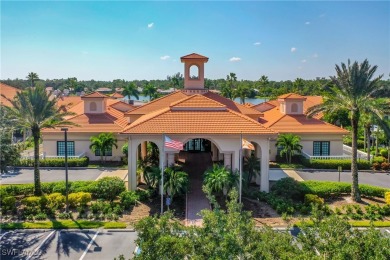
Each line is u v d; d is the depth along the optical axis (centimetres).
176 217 2616
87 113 4819
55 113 3120
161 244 1069
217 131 3056
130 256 2053
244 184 2950
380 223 2475
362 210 2764
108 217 2608
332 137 4500
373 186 3212
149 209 2789
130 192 2969
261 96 16075
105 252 2108
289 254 1073
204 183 2945
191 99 3422
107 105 5503
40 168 4191
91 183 3162
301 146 4284
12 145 2919
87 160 4316
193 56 4203
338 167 3841
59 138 4494
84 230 2414
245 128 3102
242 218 1255
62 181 3331
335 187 3081
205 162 4069
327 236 1195
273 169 4150
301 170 4138
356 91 2858
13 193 3098
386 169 4178
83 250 2133
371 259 1068
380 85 2909
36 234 2361
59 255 2070
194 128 3091
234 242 1077
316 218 1314
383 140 4600
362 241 1146
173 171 2877
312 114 3128
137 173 3309
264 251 1097
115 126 4600
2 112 2894
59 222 2519
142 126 3117
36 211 2684
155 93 12781
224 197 2955
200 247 1093
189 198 2948
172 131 3052
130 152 3092
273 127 4525
